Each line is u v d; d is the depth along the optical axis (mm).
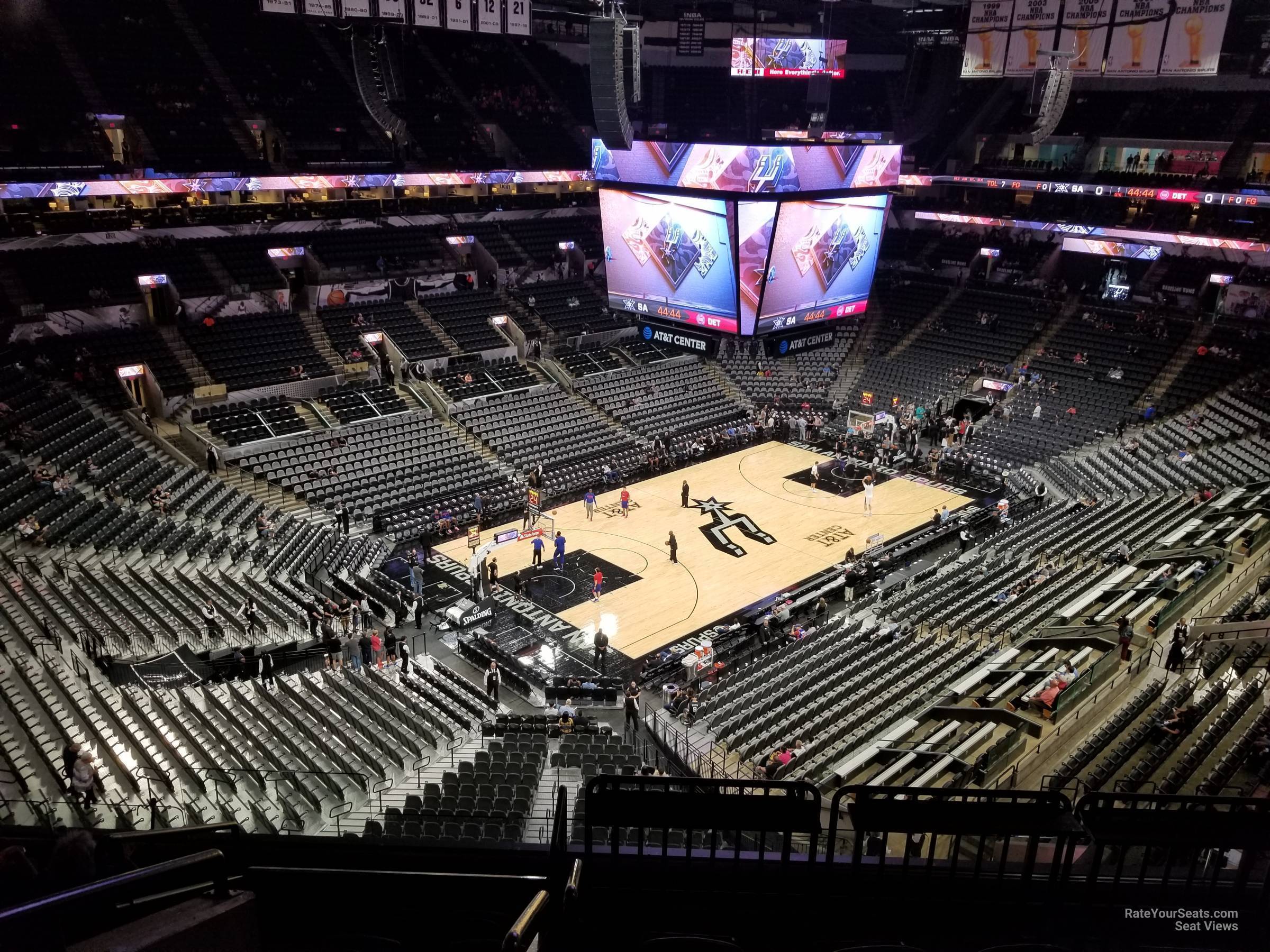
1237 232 40500
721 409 43125
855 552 31266
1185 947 7391
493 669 22797
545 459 37062
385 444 35219
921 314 48469
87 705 18125
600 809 7523
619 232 24969
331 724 19281
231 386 35406
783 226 22609
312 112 44156
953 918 7441
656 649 25594
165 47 42281
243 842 8008
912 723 19984
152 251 37906
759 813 7500
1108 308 44594
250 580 25328
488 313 44000
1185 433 36000
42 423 29672
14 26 38719
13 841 7973
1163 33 33156
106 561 24969
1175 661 21359
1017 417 40312
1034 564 28531
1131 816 7543
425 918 7289
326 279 41250
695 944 6020
